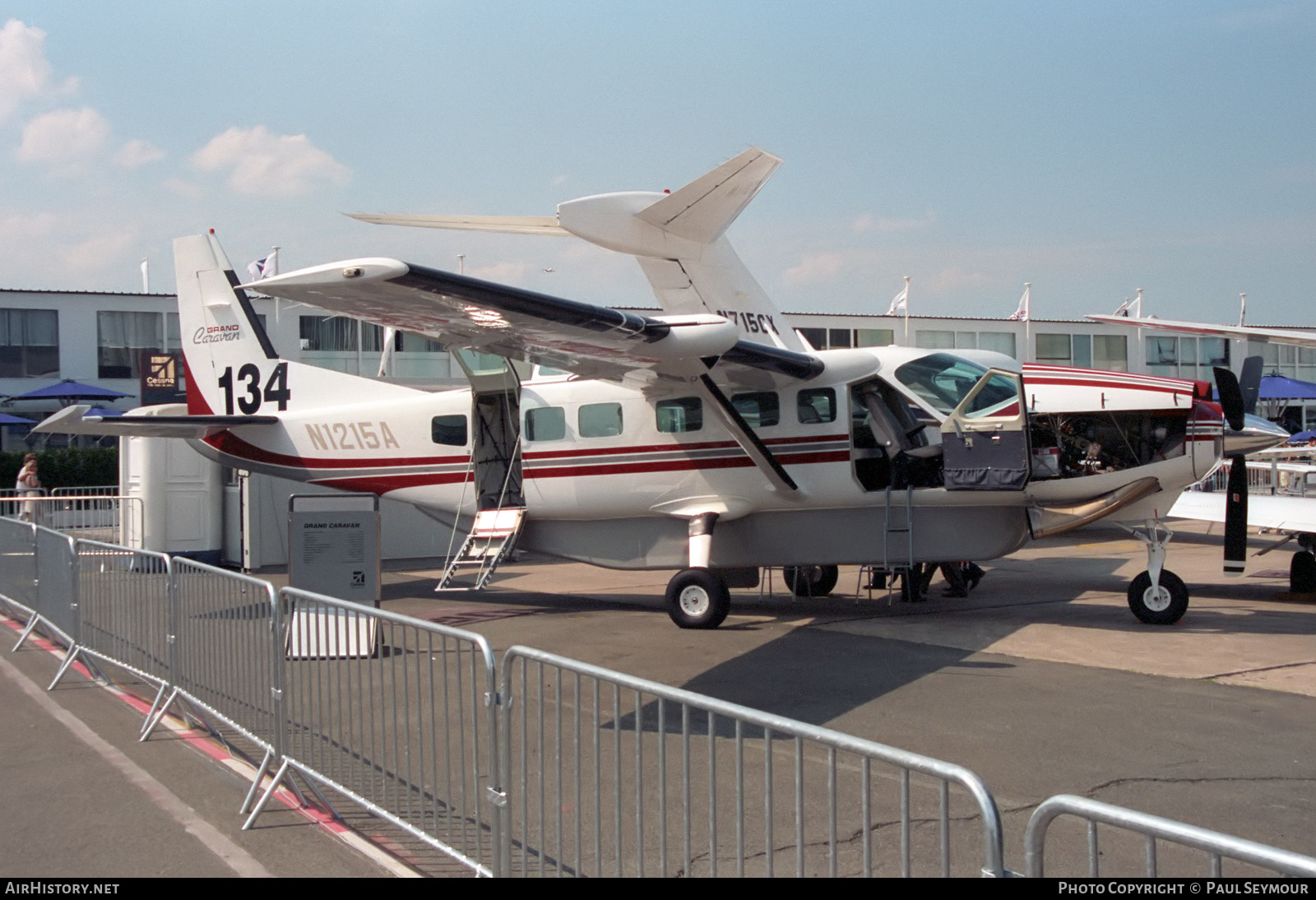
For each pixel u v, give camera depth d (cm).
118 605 697
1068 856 429
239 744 606
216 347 1308
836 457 1040
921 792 508
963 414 961
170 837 458
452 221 1206
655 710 689
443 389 2083
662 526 1118
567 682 774
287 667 497
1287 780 525
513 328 762
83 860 433
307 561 897
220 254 1302
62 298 2905
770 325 1293
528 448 1138
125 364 2975
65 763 569
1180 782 523
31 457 1820
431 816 460
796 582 1214
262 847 445
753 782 525
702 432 1073
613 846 436
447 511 1223
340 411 1248
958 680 750
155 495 1529
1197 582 1273
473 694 379
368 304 675
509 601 1236
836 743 257
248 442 1288
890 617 1045
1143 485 966
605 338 793
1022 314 2892
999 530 1022
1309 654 827
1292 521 1110
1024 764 554
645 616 1101
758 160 1065
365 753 452
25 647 914
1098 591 1205
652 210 1131
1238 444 996
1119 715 648
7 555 995
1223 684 730
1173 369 3045
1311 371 3189
